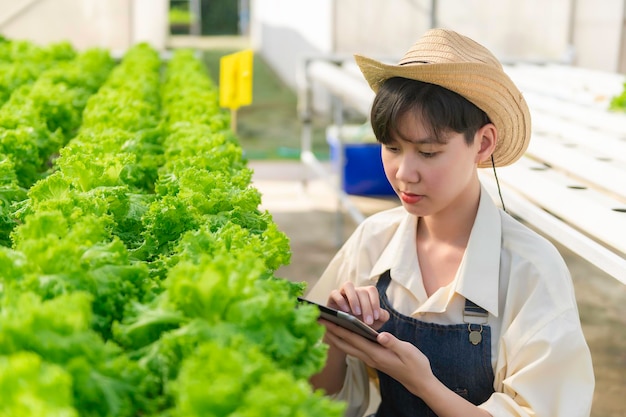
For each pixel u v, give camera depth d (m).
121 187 2.18
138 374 1.24
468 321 2.02
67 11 7.96
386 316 2.04
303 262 6.52
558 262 2.00
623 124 3.88
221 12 29.36
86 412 1.16
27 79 4.77
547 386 1.91
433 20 9.00
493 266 2.01
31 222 1.58
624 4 8.13
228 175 2.55
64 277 1.45
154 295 1.49
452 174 1.93
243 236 1.84
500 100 1.95
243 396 1.07
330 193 8.66
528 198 2.94
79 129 3.76
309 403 1.10
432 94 1.88
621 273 2.05
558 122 3.88
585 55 8.19
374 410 2.47
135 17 8.18
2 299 1.32
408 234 2.16
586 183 3.05
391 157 1.98
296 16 14.53
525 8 8.36
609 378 4.55
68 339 1.18
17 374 1.02
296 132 12.23
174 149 2.95
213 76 16.16
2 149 2.83
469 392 2.05
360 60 2.01
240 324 1.30
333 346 2.19
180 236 1.97
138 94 4.14
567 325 1.91
